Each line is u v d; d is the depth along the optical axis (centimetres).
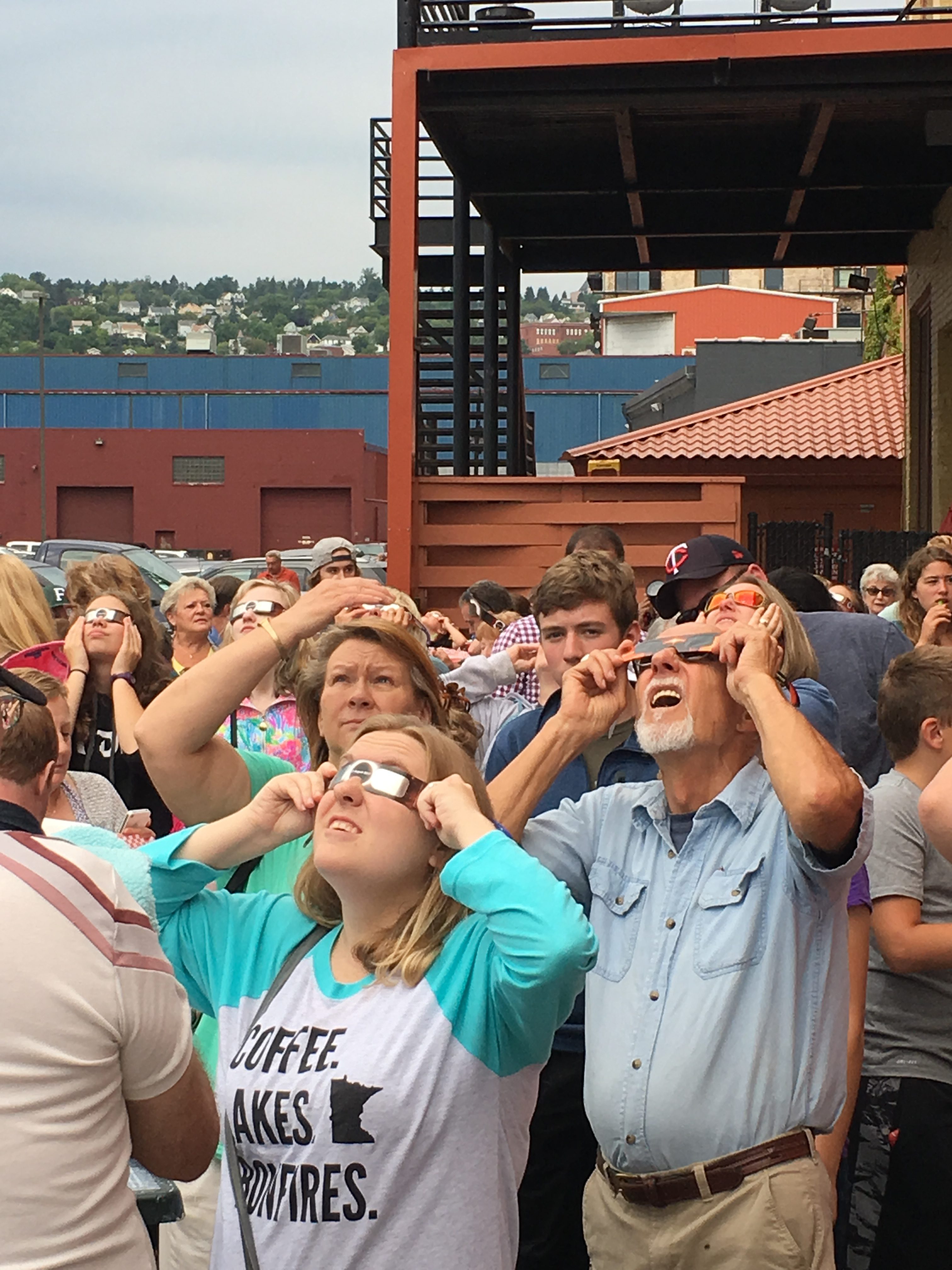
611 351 7519
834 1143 338
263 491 5841
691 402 4253
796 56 1294
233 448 5831
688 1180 292
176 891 269
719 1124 290
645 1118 296
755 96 1348
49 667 499
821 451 2458
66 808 431
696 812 313
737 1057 292
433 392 1889
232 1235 248
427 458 1842
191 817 336
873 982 389
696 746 307
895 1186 381
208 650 756
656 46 1305
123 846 293
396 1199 240
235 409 6606
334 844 250
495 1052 246
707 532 1386
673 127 1544
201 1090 258
